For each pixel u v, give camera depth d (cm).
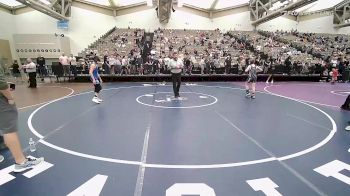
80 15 2848
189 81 1598
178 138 492
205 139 488
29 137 494
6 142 338
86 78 1570
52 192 298
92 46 2228
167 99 927
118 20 2936
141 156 404
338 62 1714
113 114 689
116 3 2680
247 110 752
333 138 502
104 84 1425
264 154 416
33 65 1296
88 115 679
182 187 311
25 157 379
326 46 2578
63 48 2583
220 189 308
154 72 1587
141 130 543
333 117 680
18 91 1153
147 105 815
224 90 1192
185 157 401
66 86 1355
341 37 2964
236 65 1619
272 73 1642
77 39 2870
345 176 343
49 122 607
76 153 414
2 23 2606
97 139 483
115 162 380
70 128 556
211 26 3103
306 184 321
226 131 541
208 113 707
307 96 1042
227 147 446
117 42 2281
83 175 339
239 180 329
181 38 2459
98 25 2900
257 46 2169
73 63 1595
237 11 3102
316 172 354
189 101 889
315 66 1703
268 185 318
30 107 789
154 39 2375
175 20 3033
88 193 296
